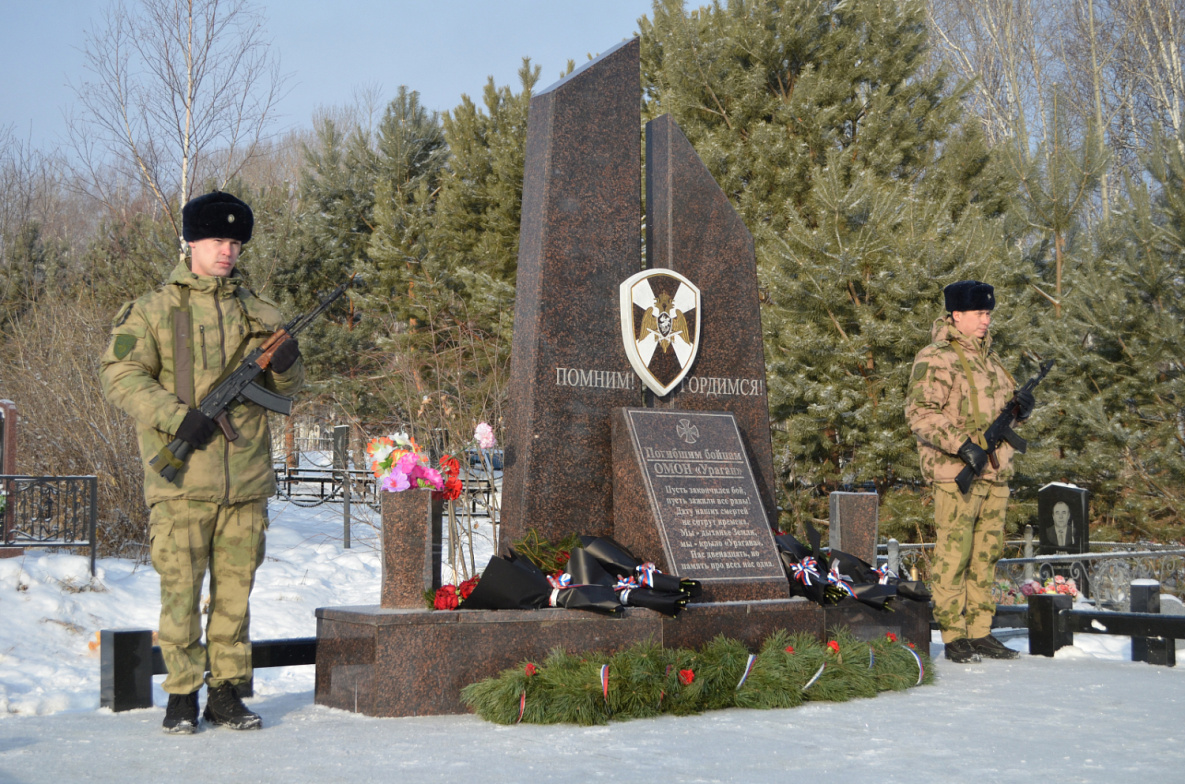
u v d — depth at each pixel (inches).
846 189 532.7
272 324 184.2
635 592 205.6
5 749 155.1
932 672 224.1
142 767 142.9
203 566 172.7
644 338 257.9
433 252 920.3
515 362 254.5
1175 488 539.5
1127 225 584.1
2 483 437.4
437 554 209.5
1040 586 382.3
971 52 1373.0
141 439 173.6
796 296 499.2
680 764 145.7
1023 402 261.7
